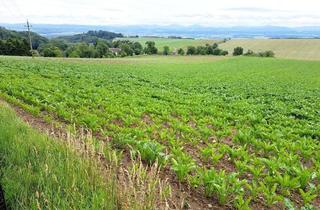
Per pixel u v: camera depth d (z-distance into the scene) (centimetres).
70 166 603
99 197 516
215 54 14112
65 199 499
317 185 821
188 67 7112
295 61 9394
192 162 794
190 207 630
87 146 663
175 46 16888
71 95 1764
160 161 808
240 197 636
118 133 1028
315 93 3438
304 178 782
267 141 1221
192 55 13300
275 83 4412
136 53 14150
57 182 536
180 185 691
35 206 484
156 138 1093
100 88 2186
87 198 520
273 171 816
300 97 2961
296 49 13400
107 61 7388
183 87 3203
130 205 496
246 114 1788
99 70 4369
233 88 3409
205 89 3131
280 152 1024
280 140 1184
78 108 1450
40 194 517
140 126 1235
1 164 627
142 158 836
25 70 3148
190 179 721
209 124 1444
